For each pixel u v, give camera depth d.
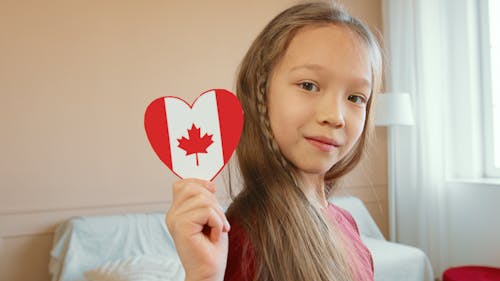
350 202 3.08
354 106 0.47
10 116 2.47
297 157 0.45
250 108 0.50
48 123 2.57
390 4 3.52
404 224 3.43
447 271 2.29
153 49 2.88
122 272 1.79
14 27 2.49
